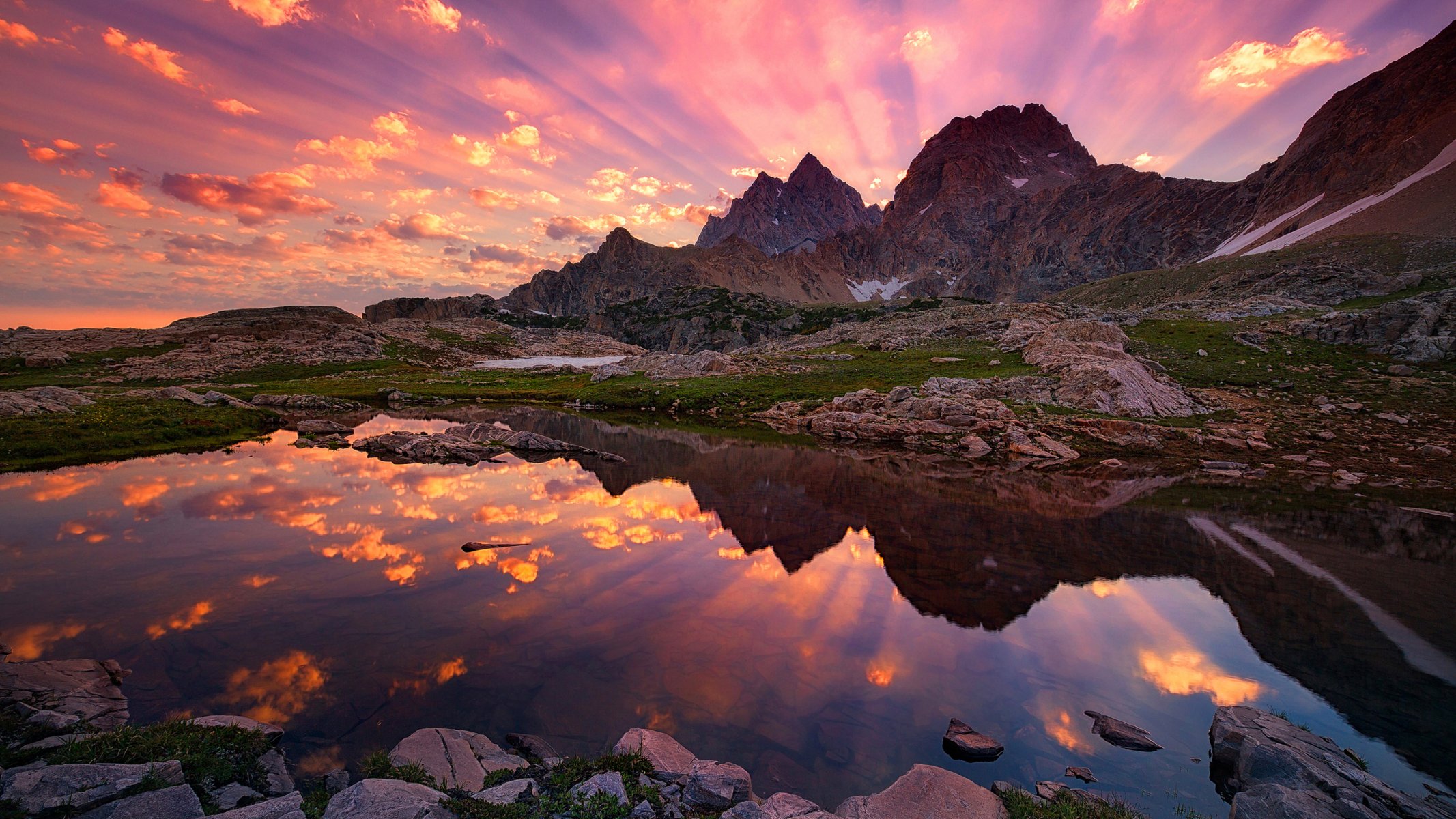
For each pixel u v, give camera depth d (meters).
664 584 21.36
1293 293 112.62
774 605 19.69
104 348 127.81
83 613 17.41
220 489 33.81
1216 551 25.94
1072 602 20.42
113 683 13.41
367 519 28.86
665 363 120.50
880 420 63.88
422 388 109.44
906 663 15.98
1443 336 63.31
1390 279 105.69
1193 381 67.69
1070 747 12.45
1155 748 12.39
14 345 123.25
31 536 24.50
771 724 12.93
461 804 8.56
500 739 11.95
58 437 43.44
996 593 21.12
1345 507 33.59
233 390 93.75
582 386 113.75
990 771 11.58
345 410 82.44
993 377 72.94
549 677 14.58
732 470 44.75
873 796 9.93
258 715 12.39
